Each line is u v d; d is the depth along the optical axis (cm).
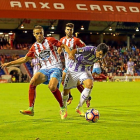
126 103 2003
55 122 1284
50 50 1309
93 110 1283
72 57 1331
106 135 1038
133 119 1366
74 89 3231
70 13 5688
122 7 6009
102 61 1658
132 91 3009
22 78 5572
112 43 8006
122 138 996
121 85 4084
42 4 5644
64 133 1069
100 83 4672
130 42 8119
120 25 7256
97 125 1218
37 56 1330
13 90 3128
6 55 6444
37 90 3130
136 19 5981
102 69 5928
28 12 5503
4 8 5419
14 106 1833
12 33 6956
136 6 6112
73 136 1023
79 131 1102
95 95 2586
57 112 1578
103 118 1391
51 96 2483
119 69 6394
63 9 5691
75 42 1684
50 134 1052
